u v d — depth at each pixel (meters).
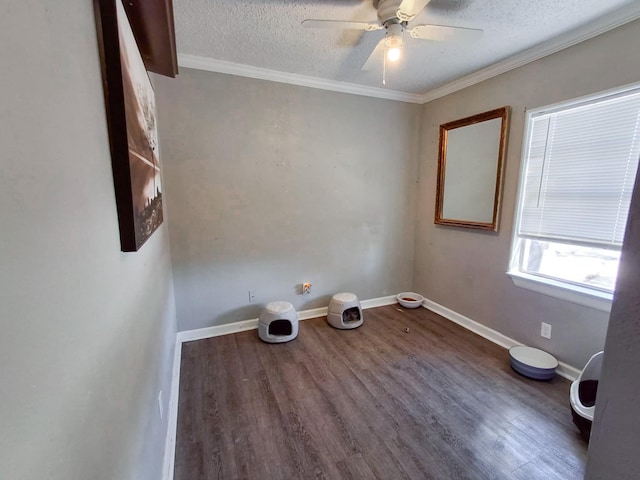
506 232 2.51
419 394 1.97
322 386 2.05
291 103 2.75
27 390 0.38
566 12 1.75
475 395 1.96
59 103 0.51
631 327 0.43
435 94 3.10
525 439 1.61
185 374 2.18
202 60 2.36
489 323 2.72
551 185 2.19
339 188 3.09
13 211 0.37
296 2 1.67
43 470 0.41
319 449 1.55
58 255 0.48
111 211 0.79
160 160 2.21
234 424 1.72
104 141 0.76
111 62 0.79
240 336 2.75
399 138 3.29
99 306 0.66
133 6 0.99
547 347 2.27
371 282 3.44
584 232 2.02
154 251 1.57
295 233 2.96
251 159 2.68
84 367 0.56
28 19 0.42
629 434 0.44
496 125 2.51
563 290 2.11
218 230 2.65
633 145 1.77
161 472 1.28
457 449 1.55
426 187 3.36
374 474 1.42
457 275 3.03
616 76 1.79
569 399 1.88
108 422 0.67
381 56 2.30
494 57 2.32
